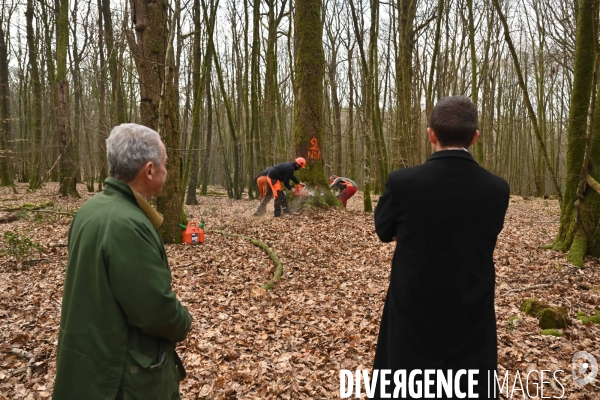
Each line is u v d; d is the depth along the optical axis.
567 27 13.34
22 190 17.16
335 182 12.23
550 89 25.45
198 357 3.68
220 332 4.19
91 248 1.62
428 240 1.74
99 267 1.58
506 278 5.73
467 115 1.82
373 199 16.70
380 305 4.95
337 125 22.39
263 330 4.30
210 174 35.59
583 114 6.76
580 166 6.80
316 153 10.43
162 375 1.71
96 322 1.58
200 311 4.65
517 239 7.83
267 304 4.96
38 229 8.60
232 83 24.16
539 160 21.77
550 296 5.03
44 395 3.17
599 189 6.17
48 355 3.73
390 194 1.84
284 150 19.00
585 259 6.44
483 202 1.75
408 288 1.77
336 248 7.33
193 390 3.25
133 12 7.21
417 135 14.39
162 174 1.88
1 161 18.48
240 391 3.26
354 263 6.57
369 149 10.57
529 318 4.35
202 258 6.65
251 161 18.42
